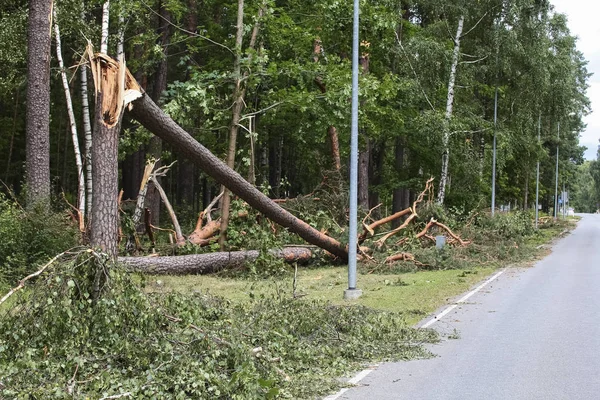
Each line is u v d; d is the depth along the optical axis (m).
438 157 33.50
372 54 30.55
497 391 6.79
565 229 52.62
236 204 19.50
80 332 7.19
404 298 13.95
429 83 30.95
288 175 48.44
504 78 34.28
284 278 17.69
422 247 23.98
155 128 14.22
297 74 22.00
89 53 10.34
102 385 6.05
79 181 19.33
